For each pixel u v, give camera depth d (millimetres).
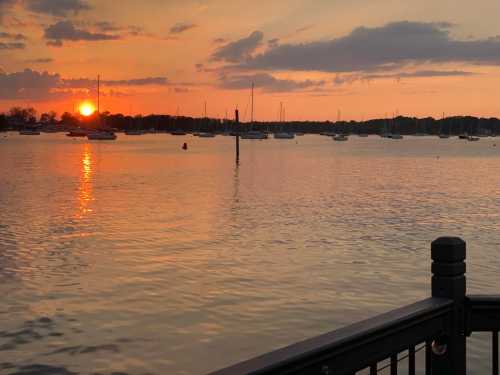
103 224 27078
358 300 14844
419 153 127375
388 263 18969
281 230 25344
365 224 27172
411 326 3553
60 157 96688
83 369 10602
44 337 12141
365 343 3193
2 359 10992
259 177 57594
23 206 33906
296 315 13633
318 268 18250
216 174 61750
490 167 78188
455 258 3973
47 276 17109
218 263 18891
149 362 10930
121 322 13094
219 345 11781
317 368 2924
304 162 87125
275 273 17578
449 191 44219
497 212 31812
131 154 109625
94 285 16125
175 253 20438
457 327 4016
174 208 33031
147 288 15859
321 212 31297
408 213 31219
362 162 88625
